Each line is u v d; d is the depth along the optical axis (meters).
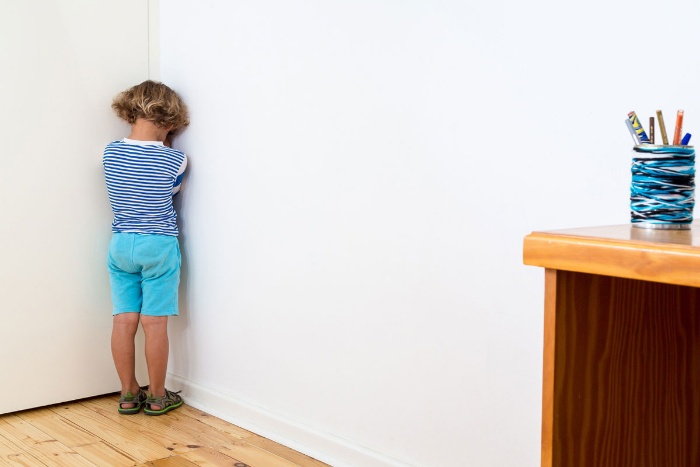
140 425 2.13
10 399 2.18
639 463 0.99
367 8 1.70
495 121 1.46
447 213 1.57
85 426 2.11
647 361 1.00
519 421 1.46
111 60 2.31
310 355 1.93
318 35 1.83
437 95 1.57
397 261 1.68
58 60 2.21
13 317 2.17
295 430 1.96
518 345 1.45
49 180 2.22
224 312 2.21
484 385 1.52
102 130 2.31
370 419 1.77
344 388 1.84
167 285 2.23
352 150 1.77
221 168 2.18
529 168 1.41
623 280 0.96
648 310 0.99
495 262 1.49
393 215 1.68
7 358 2.17
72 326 2.29
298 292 1.95
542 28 1.37
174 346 2.42
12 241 2.16
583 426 0.91
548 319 0.87
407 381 1.68
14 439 1.99
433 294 1.61
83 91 2.26
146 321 2.22
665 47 1.21
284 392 2.02
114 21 2.31
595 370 0.92
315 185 1.87
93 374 2.35
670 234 0.86
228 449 1.94
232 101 2.12
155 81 2.35
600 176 1.30
